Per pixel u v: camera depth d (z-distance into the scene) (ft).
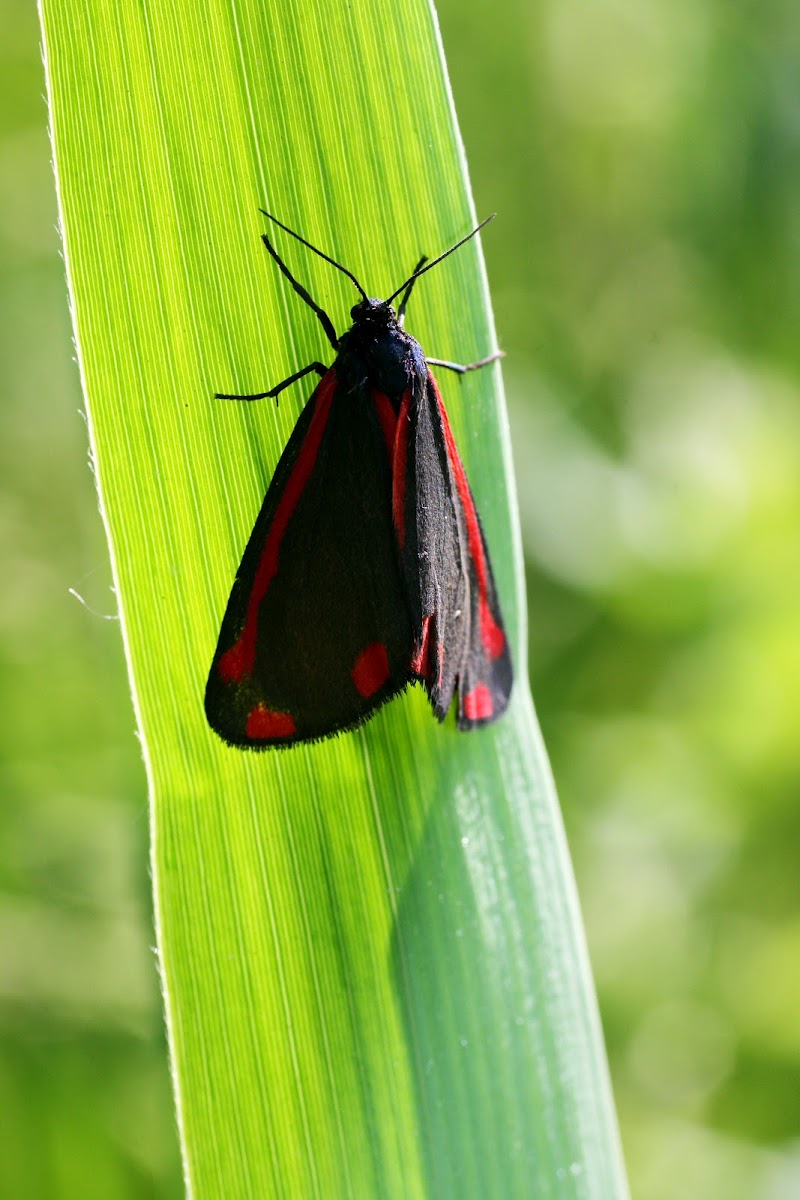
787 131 1.13
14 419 0.97
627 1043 0.85
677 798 0.87
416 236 0.71
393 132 0.70
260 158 0.70
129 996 0.82
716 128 1.15
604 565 0.95
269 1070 0.69
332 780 0.69
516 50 1.15
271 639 0.69
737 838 0.86
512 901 0.70
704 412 1.01
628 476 1.00
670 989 0.86
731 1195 0.83
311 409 0.70
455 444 0.71
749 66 1.14
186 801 0.69
